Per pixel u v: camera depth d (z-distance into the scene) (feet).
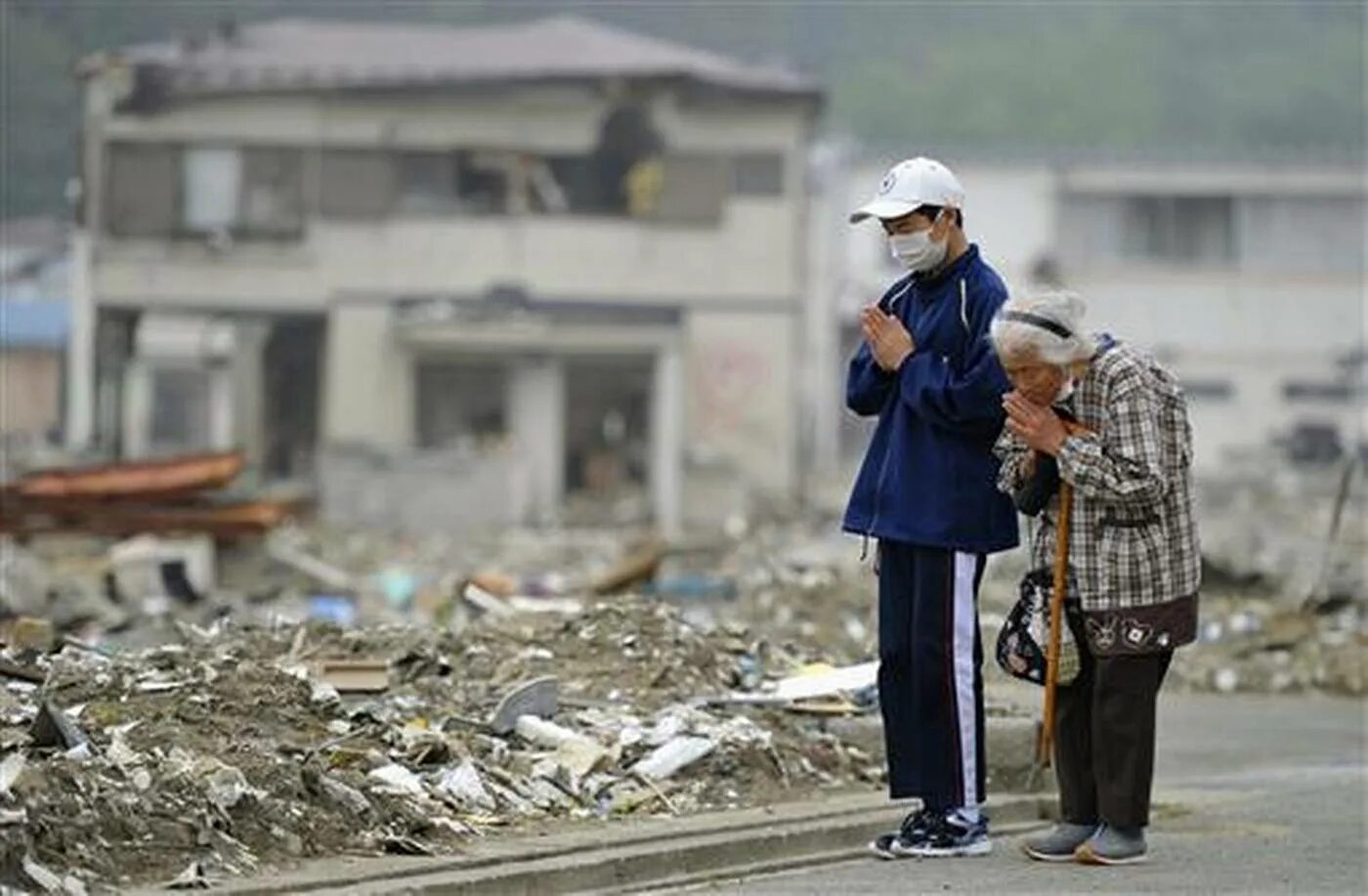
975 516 52.26
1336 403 375.66
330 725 56.13
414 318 298.97
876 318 52.70
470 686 64.34
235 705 55.26
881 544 53.36
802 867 52.75
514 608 83.61
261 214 303.89
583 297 307.37
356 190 304.30
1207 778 73.56
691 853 51.29
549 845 50.70
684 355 306.96
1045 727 53.57
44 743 49.06
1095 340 52.49
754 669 69.31
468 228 305.32
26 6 348.38
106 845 44.88
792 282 309.63
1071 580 52.75
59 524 157.48
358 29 319.06
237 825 47.37
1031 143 505.25
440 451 286.87
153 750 49.78
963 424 52.01
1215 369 377.50
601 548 220.23
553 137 307.58
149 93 301.43
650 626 70.18
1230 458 353.10
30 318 323.16
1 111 345.92
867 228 389.60
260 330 304.30
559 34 323.16
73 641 74.02
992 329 51.34
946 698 52.75
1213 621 112.37
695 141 309.22
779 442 309.42
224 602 134.41
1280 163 375.66
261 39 315.17
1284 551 172.86
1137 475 51.57
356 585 162.30
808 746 62.54
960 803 53.52
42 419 321.93
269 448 305.94
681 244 308.60
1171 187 377.50
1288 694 104.17
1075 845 53.88
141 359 307.99
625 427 305.73
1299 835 59.21
